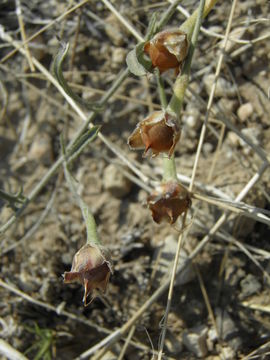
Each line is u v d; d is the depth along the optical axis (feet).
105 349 0.31
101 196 0.37
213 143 0.36
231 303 0.33
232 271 0.33
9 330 0.36
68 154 0.31
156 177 0.36
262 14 0.36
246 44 0.35
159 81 0.30
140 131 0.25
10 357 0.34
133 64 0.26
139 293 0.34
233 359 0.32
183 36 0.25
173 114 0.24
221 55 0.33
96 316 0.35
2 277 0.37
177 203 0.26
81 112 0.36
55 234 0.37
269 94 0.35
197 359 0.33
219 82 0.36
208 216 0.34
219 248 0.34
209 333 0.33
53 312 0.36
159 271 0.34
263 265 0.33
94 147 0.37
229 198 0.33
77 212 0.37
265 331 0.32
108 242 0.36
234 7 0.33
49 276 0.36
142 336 0.34
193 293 0.34
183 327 0.33
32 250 0.37
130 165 0.35
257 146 0.33
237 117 0.36
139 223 0.35
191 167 0.36
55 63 0.26
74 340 0.36
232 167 0.35
